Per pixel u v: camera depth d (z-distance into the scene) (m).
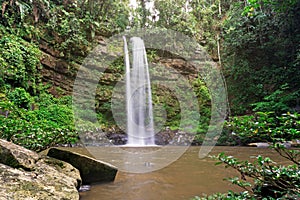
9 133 2.44
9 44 7.61
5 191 1.26
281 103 7.39
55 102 8.34
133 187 2.00
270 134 1.13
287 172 1.06
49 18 9.26
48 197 1.35
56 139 2.89
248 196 1.17
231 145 6.34
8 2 7.94
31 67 8.18
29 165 1.67
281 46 9.48
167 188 1.96
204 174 2.45
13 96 6.75
